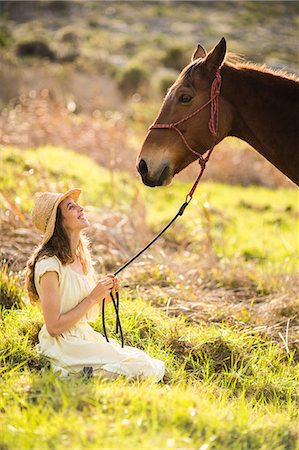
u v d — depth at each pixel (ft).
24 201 31.04
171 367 17.98
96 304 16.89
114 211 31.04
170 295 23.49
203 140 18.89
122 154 50.83
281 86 18.86
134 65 91.35
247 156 58.95
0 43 104.12
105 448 11.60
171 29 146.82
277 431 13.76
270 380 18.19
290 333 21.86
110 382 15.02
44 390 14.32
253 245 34.96
